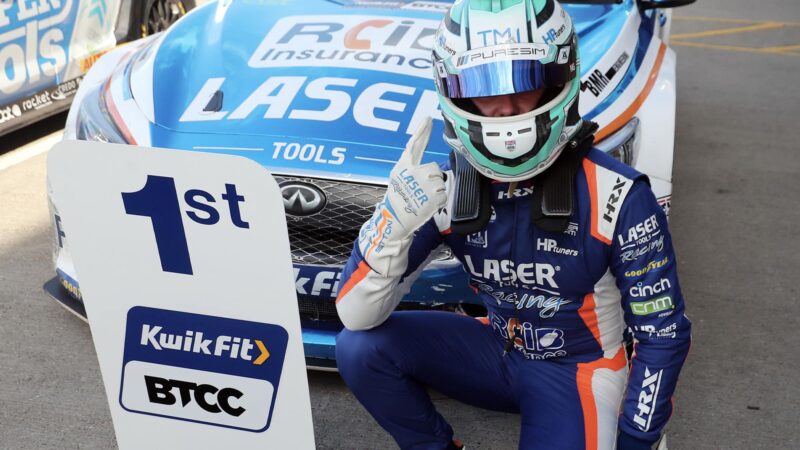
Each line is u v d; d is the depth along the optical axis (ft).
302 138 8.92
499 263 6.15
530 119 5.51
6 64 14.49
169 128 9.33
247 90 9.71
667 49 11.98
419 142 5.72
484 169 5.75
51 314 10.58
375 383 6.61
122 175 5.74
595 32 10.88
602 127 9.37
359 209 8.57
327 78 9.78
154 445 6.46
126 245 5.93
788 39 26.40
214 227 5.71
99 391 9.20
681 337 5.84
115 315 6.16
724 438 8.66
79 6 15.81
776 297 11.52
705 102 20.10
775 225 13.75
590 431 6.14
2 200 13.66
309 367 8.93
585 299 6.13
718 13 29.89
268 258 5.69
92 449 8.34
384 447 8.39
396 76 9.83
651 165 9.73
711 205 14.46
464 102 5.81
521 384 6.55
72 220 5.95
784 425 8.88
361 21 11.09
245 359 6.00
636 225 5.76
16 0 14.44
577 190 5.85
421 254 6.33
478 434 8.63
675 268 5.90
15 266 11.64
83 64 16.12
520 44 5.44
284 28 10.96
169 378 6.22
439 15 11.35
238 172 5.50
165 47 10.87
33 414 8.80
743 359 10.05
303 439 6.13
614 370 6.39
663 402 5.82
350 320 6.28
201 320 6.00
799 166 16.28
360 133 8.97
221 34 10.90
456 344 6.75
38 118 15.37
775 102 20.21
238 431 6.20
